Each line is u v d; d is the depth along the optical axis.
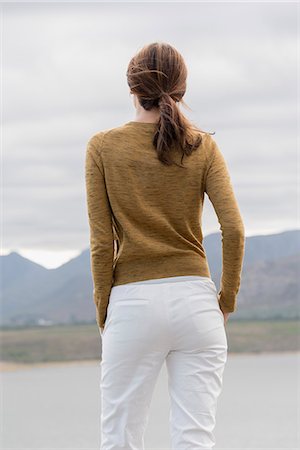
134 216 3.97
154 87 4.02
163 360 3.98
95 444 8.45
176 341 3.93
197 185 4.00
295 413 10.27
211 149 4.04
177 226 3.99
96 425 9.69
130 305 3.92
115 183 3.97
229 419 9.92
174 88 4.05
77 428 9.49
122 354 3.92
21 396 13.03
